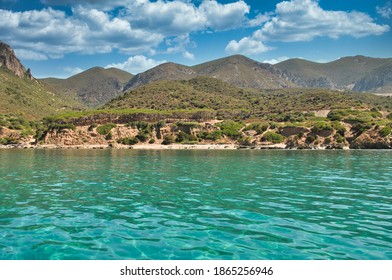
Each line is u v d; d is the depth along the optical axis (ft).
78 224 46.57
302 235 41.37
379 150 262.26
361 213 51.88
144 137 352.08
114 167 127.85
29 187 78.28
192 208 55.83
